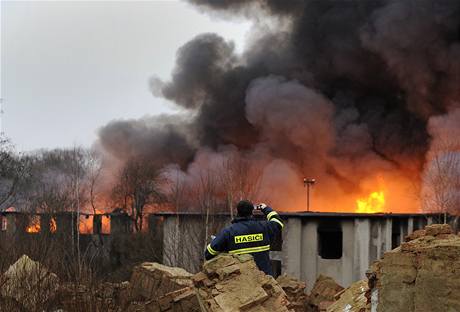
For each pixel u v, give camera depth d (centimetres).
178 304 700
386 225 2752
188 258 2444
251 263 562
